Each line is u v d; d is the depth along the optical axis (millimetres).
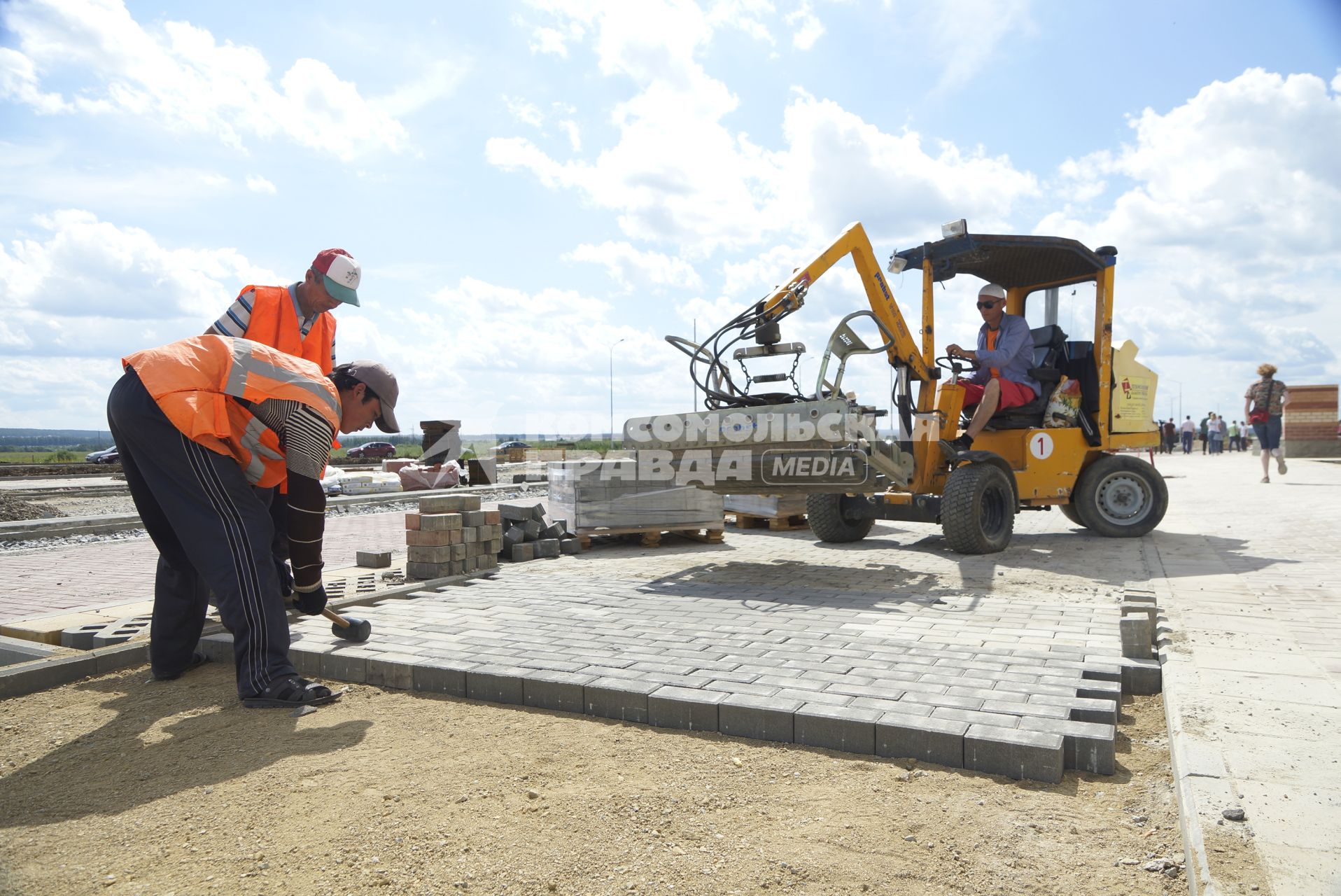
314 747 3105
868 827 2396
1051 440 8453
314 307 4438
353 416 4234
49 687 3977
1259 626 4465
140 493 3824
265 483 3912
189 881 2137
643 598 5562
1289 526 9070
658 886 2084
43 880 2148
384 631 4559
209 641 4438
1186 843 2184
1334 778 2457
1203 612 4879
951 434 8305
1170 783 2723
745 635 4438
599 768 2873
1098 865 2186
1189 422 33656
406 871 2170
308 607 4156
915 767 2871
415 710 3557
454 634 4496
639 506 8602
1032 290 9344
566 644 4246
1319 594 5406
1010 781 2744
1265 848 2047
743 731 3182
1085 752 2812
